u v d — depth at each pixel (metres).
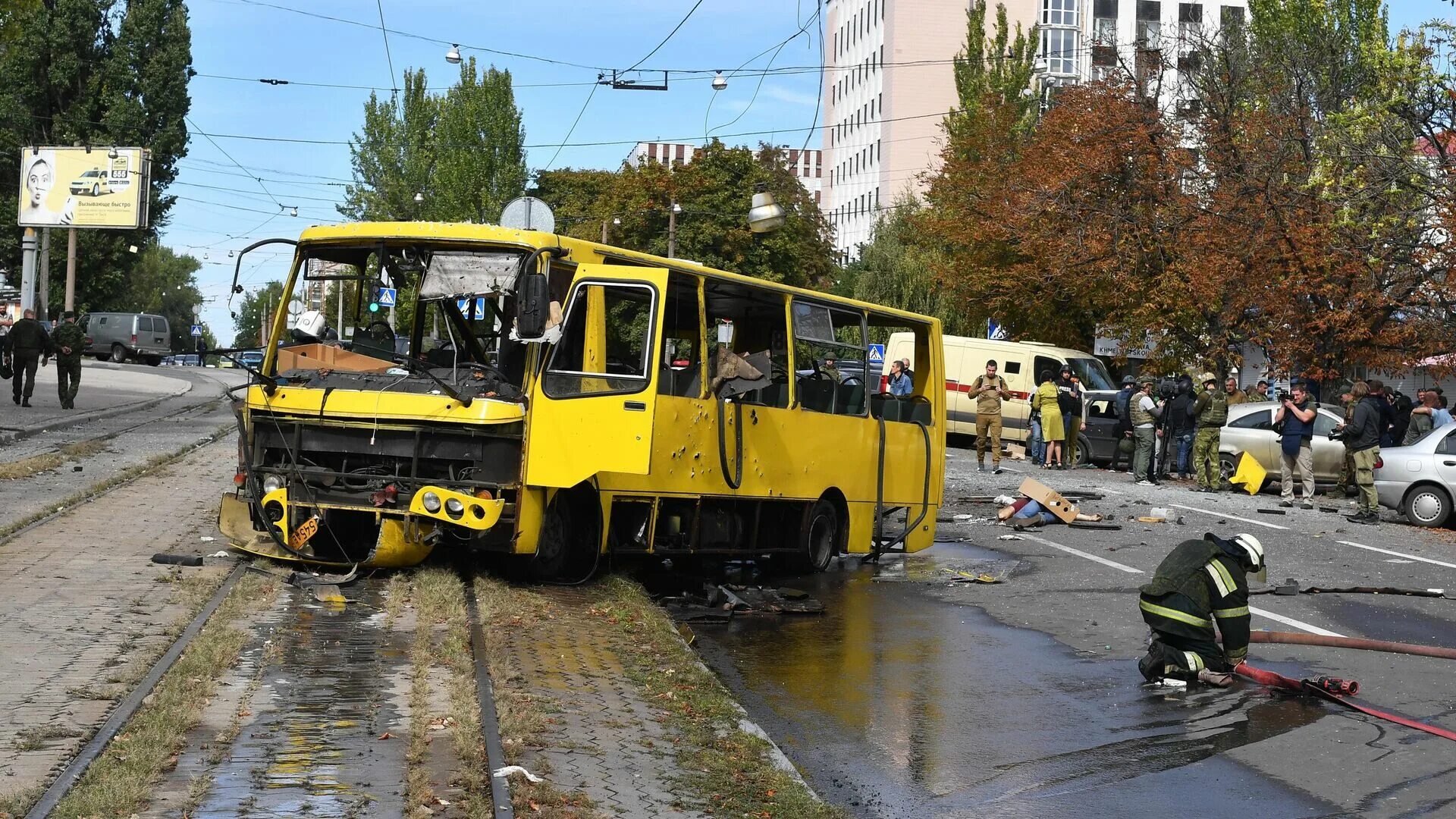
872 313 15.60
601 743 6.84
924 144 93.00
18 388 27.80
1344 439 21.80
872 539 15.52
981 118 46.50
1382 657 10.59
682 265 12.97
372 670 8.00
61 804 5.34
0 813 5.21
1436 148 29.98
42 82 66.75
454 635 8.98
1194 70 37.03
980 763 7.38
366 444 11.09
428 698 7.38
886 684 9.27
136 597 9.60
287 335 11.77
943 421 17.03
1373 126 30.59
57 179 58.03
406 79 73.88
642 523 12.15
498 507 10.81
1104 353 40.12
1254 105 34.75
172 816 5.38
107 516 13.57
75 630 8.45
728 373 12.85
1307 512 22.48
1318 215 29.48
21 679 7.22
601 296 11.55
